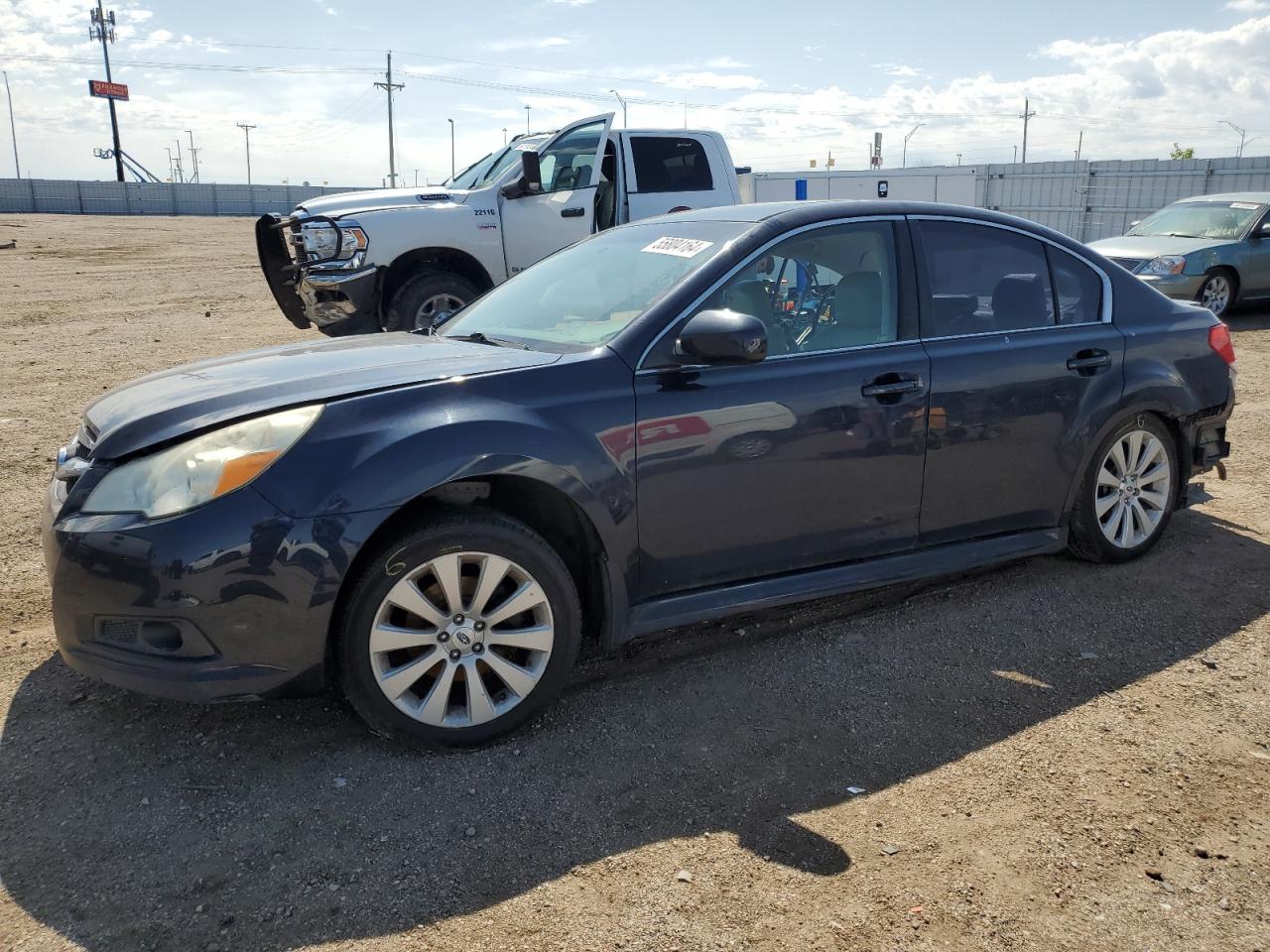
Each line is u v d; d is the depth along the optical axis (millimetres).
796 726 3234
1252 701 3383
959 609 4137
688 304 3428
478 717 3064
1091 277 4406
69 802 2793
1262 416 7574
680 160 10023
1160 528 4625
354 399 2969
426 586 3025
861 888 2463
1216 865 2555
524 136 10359
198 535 2729
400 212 8852
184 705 3316
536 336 3678
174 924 2332
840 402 3578
